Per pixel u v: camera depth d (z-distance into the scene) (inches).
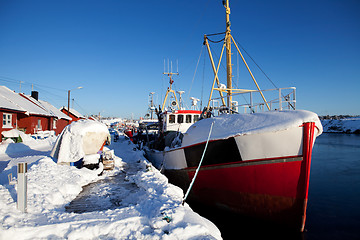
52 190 191.5
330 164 705.0
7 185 181.0
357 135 2265.0
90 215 145.3
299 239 208.4
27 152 539.5
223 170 244.4
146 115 1307.8
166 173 376.8
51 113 1006.4
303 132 193.3
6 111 687.7
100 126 324.2
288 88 227.1
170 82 787.4
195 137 273.9
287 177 204.2
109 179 290.4
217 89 366.3
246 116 230.8
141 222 138.6
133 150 631.8
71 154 305.1
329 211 295.6
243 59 353.1
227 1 355.9
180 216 140.3
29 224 122.6
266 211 220.1
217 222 248.5
